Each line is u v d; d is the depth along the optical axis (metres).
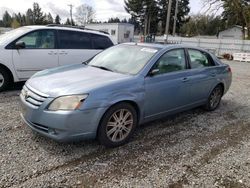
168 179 3.23
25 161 3.38
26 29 6.79
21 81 6.81
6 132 4.17
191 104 5.32
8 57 6.36
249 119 5.73
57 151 3.68
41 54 6.81
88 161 3.50
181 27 54.75
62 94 3.46
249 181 3.32
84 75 4.12
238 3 33.75
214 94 6.04
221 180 3.30
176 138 4.43
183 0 52.53
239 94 8.19
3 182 2.94
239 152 4.09
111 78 3.98
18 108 5.32
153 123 5.04
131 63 4.48
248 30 34.16
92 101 3.51
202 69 5.42
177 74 4.75
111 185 3.04
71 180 3.08
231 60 25.45
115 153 3.77
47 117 3.45
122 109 3.89
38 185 2.94
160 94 4.41
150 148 4.00
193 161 3.70
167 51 4.66
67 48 7.30
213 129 4.97
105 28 36.16
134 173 3.31
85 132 3.56
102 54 5.17
